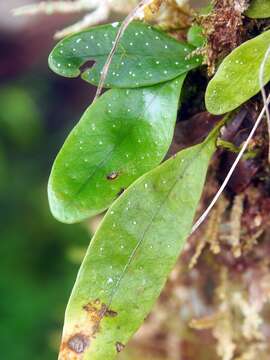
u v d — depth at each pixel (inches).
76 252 13.5
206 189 9.9
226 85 7.9
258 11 8.3
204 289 12.0
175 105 8.4
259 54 8.0
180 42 8.6
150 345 12.8
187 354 12.6
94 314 7.8
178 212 8.1
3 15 30.7
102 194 8.2
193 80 9.1
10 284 32.9
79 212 8.1
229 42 8.5
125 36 8.4
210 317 11.0
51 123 41.1
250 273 10.7
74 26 10.2
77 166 8.2
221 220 10.2
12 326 31.2
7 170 38.2
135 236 8.0
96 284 7.9
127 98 8.4
